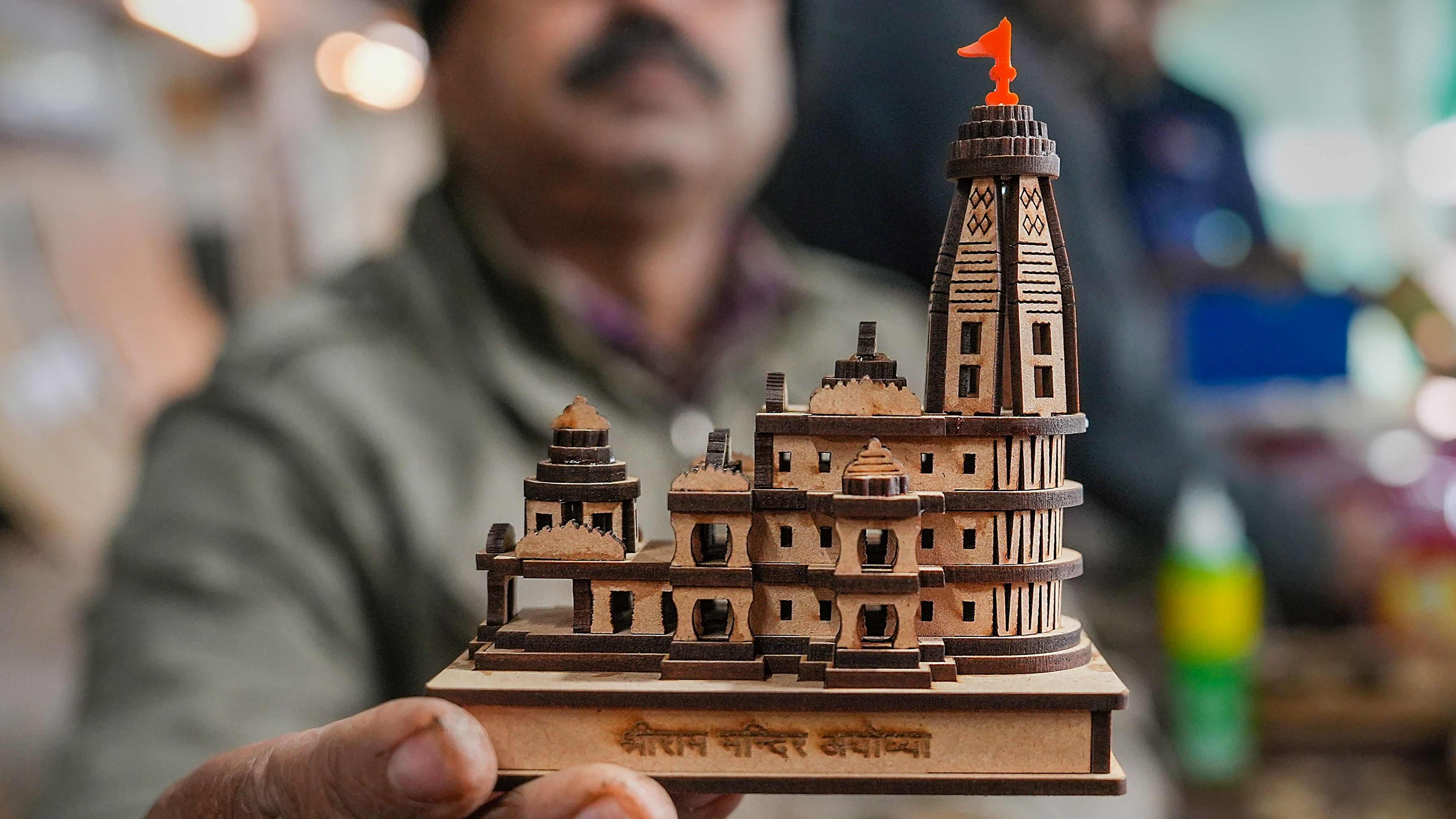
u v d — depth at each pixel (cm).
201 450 82
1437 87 113
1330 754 84
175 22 107
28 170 113
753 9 84
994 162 63
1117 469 86
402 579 82
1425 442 101
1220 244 108
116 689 78
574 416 65
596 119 82
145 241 115
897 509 62
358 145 109
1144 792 81
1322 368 105
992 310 64
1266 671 86
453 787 59
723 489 63
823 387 64
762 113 85
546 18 82
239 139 110
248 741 77
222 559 80
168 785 76
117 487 116
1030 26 97
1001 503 63
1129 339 87
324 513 81
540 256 84
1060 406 64
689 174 84
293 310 84
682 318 86
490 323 84
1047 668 63
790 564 64
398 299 84
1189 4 109
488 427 83
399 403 83
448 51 84
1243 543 89
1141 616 91
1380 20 112
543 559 64
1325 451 102
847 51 86
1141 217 105
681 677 63
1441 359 103
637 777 60
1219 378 105
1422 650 88
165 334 114
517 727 62
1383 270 115
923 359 87
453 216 85
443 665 82
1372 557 92
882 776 62
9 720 98
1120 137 104
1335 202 116
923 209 86
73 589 114
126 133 113
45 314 115
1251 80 113
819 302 87
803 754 62
